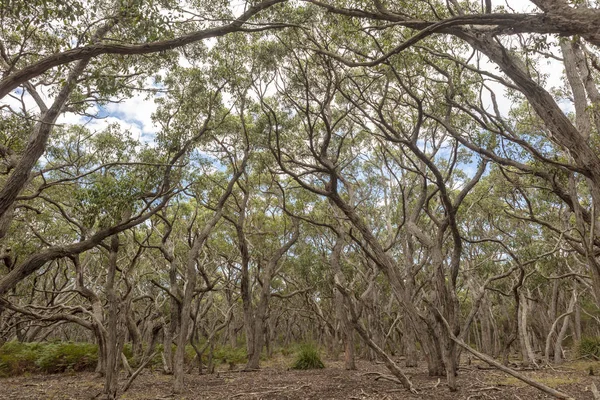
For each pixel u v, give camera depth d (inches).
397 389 448.5
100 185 362.6
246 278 762.8
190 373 714.2
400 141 432.8
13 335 1074.7
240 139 688.4
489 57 284.2
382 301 1145.4
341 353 1304.1
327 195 453.4
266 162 669.9
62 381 607.2
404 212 593.6
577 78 347.3
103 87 312.5
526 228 807.7
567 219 617.3
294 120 619.2
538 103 276.5
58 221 770.2
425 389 435.8
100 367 650.8
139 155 483.2
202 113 571.2
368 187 971.3
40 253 310.0
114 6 345.4
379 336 966.4
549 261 718.5
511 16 226.2
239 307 1354.6
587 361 778.2
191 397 447.8
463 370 648.4
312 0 329.1
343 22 380.5
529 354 701.3
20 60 391.2
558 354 749.3
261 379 600.1
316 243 1055.0
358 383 513.7
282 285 1398.9
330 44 456.4
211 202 767.1
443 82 451.5
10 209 388.5
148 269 1040.2
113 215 358.3
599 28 198.5
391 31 403.2
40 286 1029.8
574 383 478.0
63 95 334.6
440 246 523.5
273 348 1408.7
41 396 467.8
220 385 545.3
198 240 546.6
